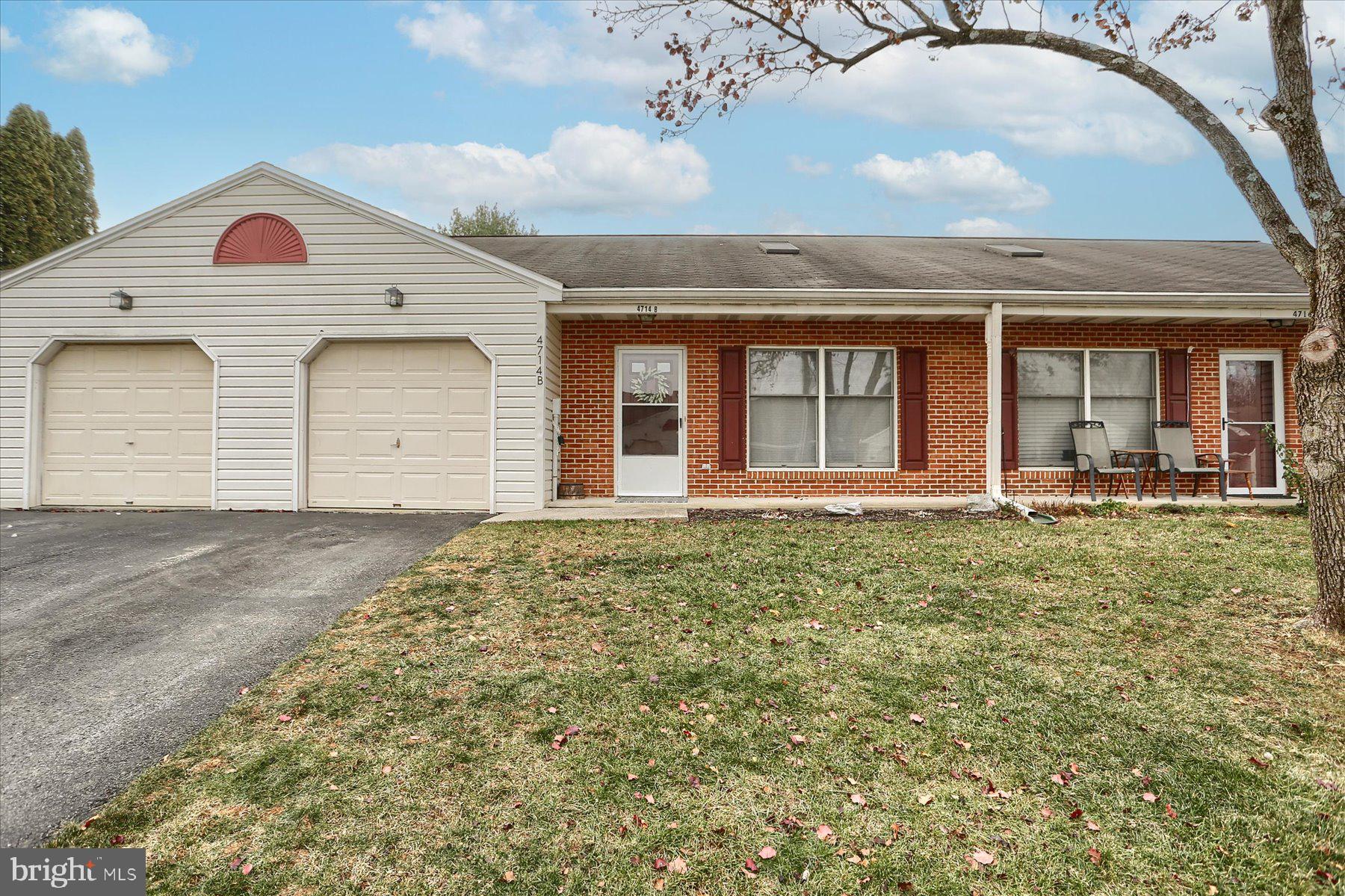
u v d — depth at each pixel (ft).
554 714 11.34
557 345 32.09
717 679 12.64
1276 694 11.90
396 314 29.86
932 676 12.76
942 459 32.76
